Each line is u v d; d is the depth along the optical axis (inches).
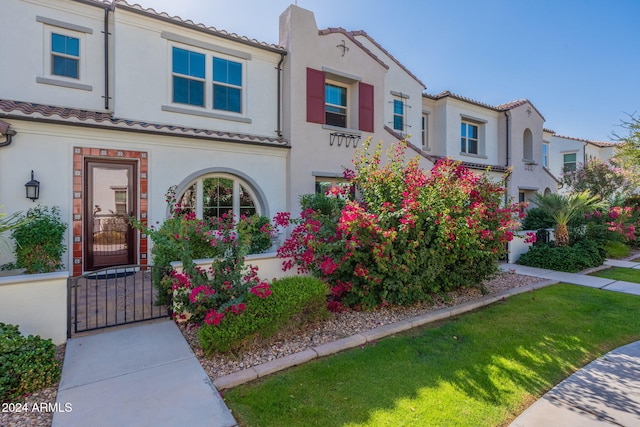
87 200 305.0
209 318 155.6
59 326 167.6
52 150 283.9
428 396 134.6
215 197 378.9
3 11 299.6
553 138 965.2
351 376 148.6
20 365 129.9
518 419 121.4
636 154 483.5
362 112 466.6
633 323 215.0
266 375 149.1
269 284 199.0
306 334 188.5
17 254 258.4
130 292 249.4
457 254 240.8
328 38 439.8
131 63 340.2
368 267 220.7
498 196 263.9
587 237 429.7
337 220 241.4
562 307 244.7
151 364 151.4
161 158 335.6
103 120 301.4
